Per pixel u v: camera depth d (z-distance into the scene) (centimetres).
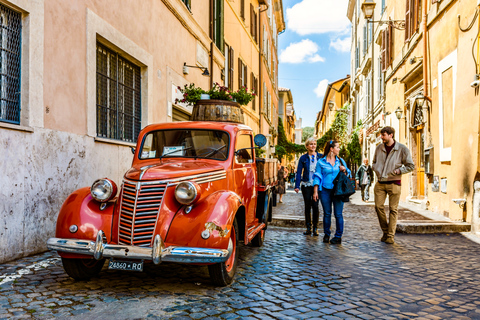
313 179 768
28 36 533
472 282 478
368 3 2039
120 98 816
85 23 664
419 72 1303
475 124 838
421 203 1266
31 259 525
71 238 412
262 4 2600
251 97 994
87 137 670
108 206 430
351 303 396
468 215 877
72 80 631
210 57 1433
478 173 821
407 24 1407
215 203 416
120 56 817
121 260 400
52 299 384
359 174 1652
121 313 351
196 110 870
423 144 1327
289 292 425
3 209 495
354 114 3209
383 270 529
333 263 562
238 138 551
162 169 439
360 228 896
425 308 386
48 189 575
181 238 399
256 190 632
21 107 533
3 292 400
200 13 1328
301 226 905
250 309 370
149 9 920
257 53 2517
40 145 556
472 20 860
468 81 880
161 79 992
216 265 425
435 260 592
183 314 352
